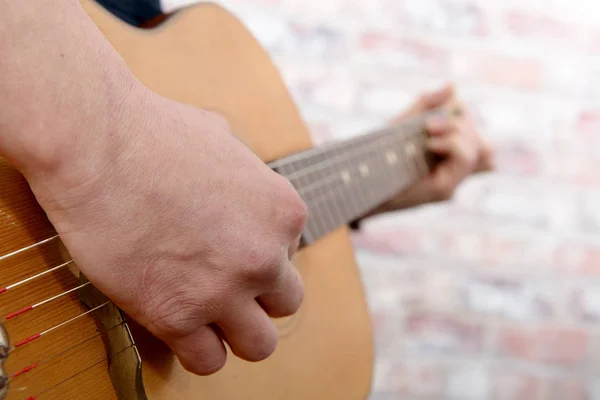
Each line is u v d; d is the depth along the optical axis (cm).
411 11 124
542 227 134
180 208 48
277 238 51
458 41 127
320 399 66
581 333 136
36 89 45
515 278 133
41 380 48
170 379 54
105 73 47
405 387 129
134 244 47
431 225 129
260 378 61
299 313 67
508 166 132
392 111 124
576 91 132
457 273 131
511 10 128
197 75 66
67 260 50
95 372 50
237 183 50
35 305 49
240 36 71
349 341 71
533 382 134
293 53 119
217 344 51
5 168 49
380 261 128
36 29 45
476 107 130
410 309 129
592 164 134
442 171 96
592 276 136
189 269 49
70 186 46
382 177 80
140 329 53
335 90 122
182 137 49
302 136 74
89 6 60
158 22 68
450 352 131
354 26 121
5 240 48
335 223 71
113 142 47
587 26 131
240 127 68
